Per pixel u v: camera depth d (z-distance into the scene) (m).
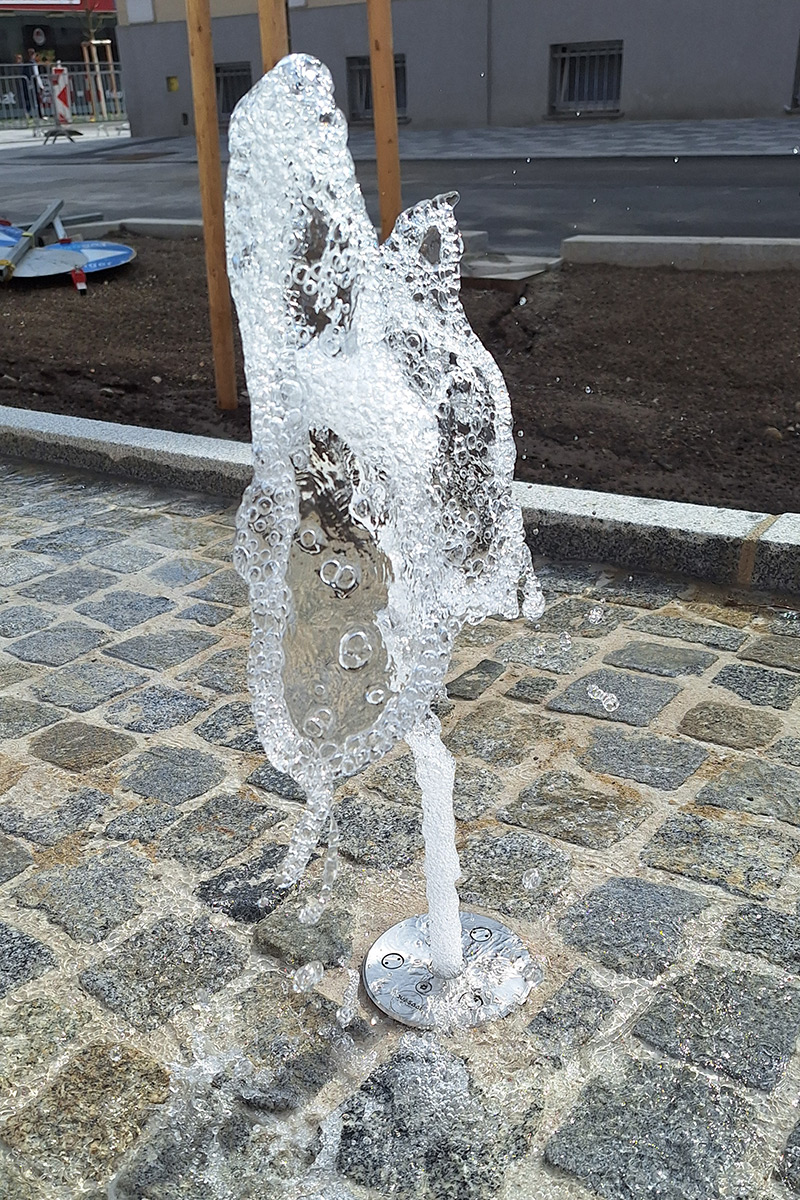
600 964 2.37
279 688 1.86
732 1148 1.93
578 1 18.08
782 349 6.85
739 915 2.49
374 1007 2.29
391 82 5.39
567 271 8.66
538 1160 1.93
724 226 9.91
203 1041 2.22
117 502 5.28
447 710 3.38
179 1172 1.94
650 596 4.07
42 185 16.33
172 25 21.81
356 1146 1.98
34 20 37.09
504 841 2.78
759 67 17.27
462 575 2.09
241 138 1.69
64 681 3.63
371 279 1.83
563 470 5.37
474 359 2.06
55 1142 2.01
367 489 1.81
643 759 3.09
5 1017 2.29
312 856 2.76
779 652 3.63
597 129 18.05
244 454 5.23
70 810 2.96
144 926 2.54
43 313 8.95
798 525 4.09
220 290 6.05
